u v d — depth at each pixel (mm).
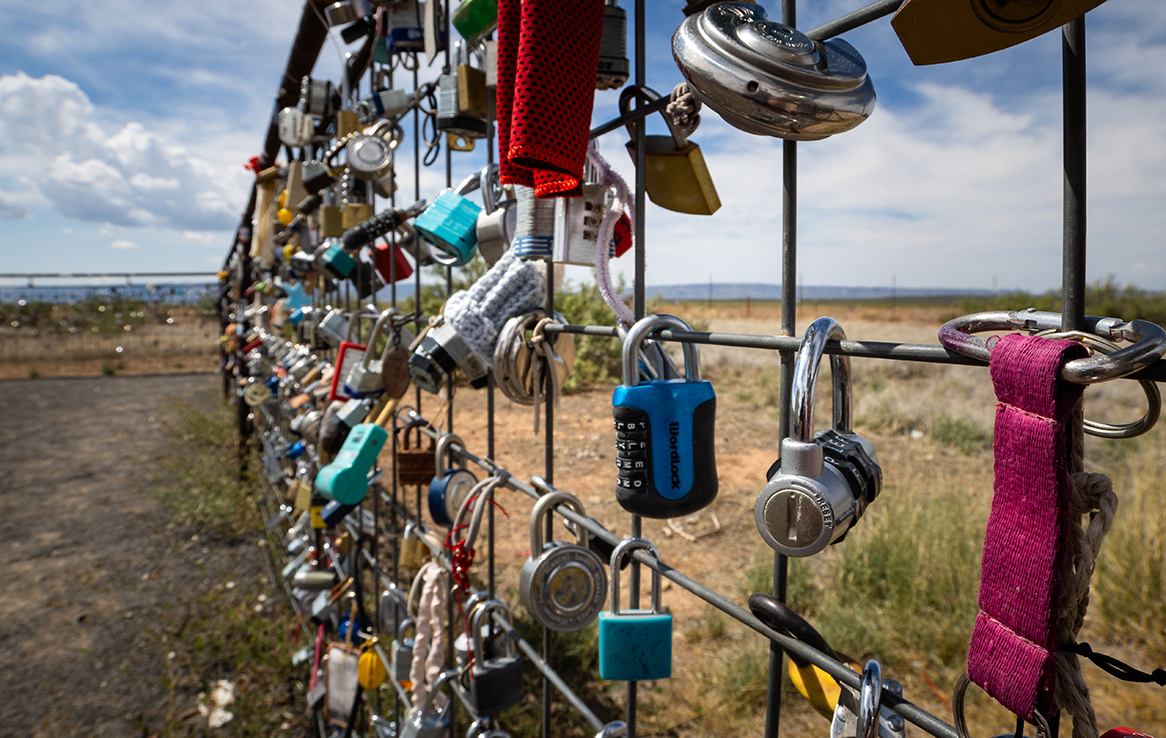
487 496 1478
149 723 2730
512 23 918
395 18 1936
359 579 2445
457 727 2543
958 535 3711
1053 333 506
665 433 895
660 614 1049
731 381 10797
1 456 7457
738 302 91062
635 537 1050
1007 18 489
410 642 1925
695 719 2686
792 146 752
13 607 3691
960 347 535
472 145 1905
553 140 825
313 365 3537
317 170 2846
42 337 23750
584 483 5555
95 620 3539
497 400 9172
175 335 24875
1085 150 496
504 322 1383
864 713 621
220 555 4406
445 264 1687
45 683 2992
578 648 3008
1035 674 457
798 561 3637
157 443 8156
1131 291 19500
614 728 1101
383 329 2055
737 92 676
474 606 1513
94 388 14094
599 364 10703
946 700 2746
